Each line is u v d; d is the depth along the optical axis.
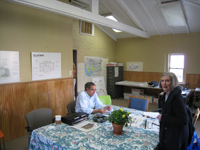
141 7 4.38
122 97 6.75
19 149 2.85
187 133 1.59
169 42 5.71
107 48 6.59
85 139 1.70
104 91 6.30
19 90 3.24
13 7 3.08
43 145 1.77
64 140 1.68
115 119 1.73
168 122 1.54
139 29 5.61
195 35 5.21
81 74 5.52
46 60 3.69
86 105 2.66
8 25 3.03
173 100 1.55
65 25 4.07
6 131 3.10
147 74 6.27
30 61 3.41
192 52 5.30
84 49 5.58
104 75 6.49
